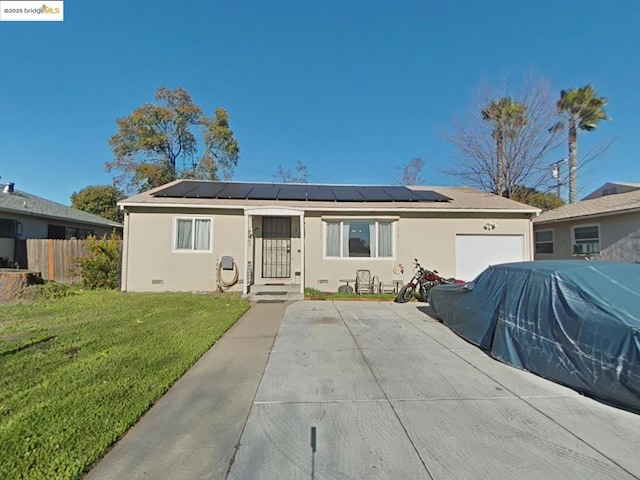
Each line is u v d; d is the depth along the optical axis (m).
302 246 10.24
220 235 10.38
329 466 2.19
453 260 10.79
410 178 26.44
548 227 14.02
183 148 26.88
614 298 3.42
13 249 13.33
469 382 3.64
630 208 10.16
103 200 26.62
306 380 3.67
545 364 3.72
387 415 2.89
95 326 5.72
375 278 10.52
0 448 2.29
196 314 6.81
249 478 2.07
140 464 2.19
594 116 17.91
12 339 4.90
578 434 2.60
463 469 2.17
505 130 17.25
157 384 3.40
